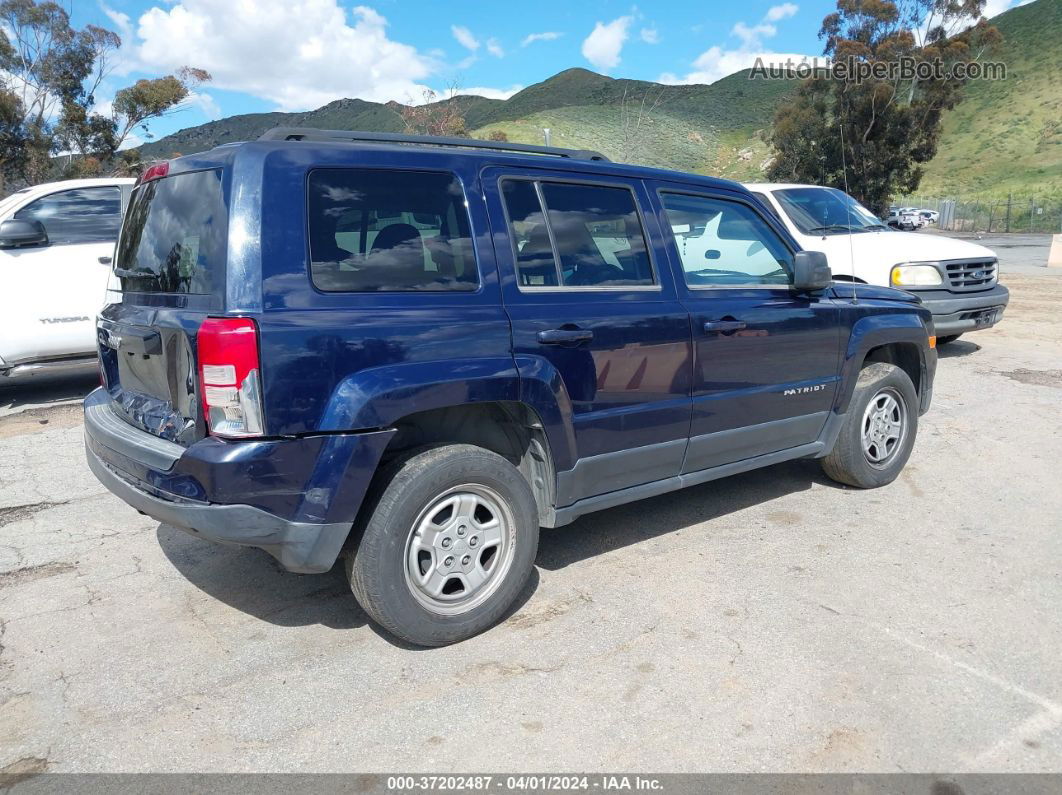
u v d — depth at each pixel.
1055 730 2.77
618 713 2.88
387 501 3.11
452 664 3.22
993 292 9.41
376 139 3.42
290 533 2.95
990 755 2.65
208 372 2.82
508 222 3.53
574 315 3.59
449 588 3.38
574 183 3.80
